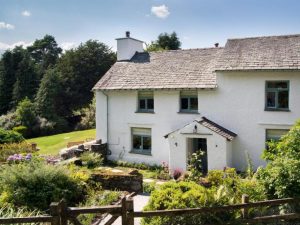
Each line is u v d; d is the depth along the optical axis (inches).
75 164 689.6
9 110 2106.3
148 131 885.8
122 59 1010.7
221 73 781.3
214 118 798.5
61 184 467.2
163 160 858.1
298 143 432.5
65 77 1999.3
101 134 943.0
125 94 901.8
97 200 478.3
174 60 928.9
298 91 717.3
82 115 1919.3
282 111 733.9
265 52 775.7
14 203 424.2
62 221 282.8
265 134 754.2
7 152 844.6
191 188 392.8
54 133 1738.4
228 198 385.4
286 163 403.5
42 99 1806.1
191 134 762.8
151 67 930.7
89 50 2069.4
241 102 768.9
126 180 554.6
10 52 2191.2
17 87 2054.6
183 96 837.2
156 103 861.2
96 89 919.0
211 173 534.6
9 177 452.4
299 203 386.6
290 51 753.0
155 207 370.9
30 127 1670.8
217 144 737.6
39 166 485.4
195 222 354.9
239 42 849.5
